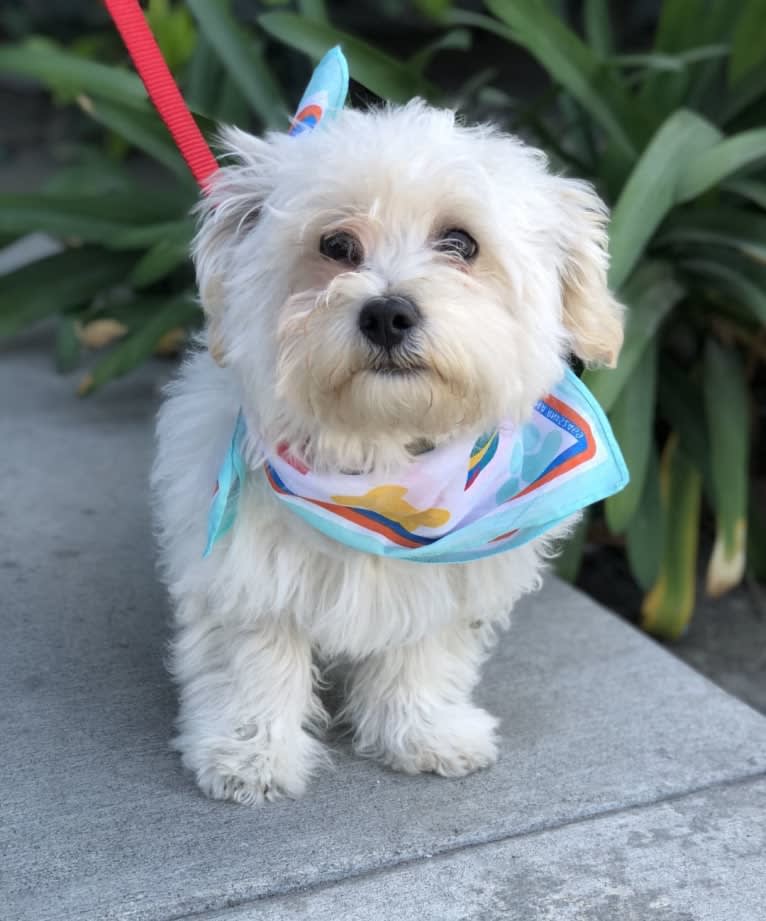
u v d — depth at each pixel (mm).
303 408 779
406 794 845
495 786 854
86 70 1261
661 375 1228
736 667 1136
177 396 868
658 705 936
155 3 1458
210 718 856
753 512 1240
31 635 975
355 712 892
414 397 764
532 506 812
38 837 797
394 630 831
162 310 1324
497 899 773
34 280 1367
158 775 847
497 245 784
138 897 762
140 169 2521
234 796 828
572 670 973
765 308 1095
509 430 824
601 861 801
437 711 874
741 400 1168
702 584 1249
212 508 786
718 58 1256
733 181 1160
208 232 820
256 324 788
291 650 854
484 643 915
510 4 1131
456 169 775
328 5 3033
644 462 1072
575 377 839
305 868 783
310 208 780
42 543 1104
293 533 810
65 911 752
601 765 875
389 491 795
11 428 1326
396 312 746
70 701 907
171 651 925
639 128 1178
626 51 2615
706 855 808
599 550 1288
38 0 2730
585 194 840
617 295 1121
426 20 2820
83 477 1224
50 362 1561
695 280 1189
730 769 875
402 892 775
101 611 1008
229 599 824
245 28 1496
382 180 771
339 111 825
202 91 1410
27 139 2889
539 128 1312
